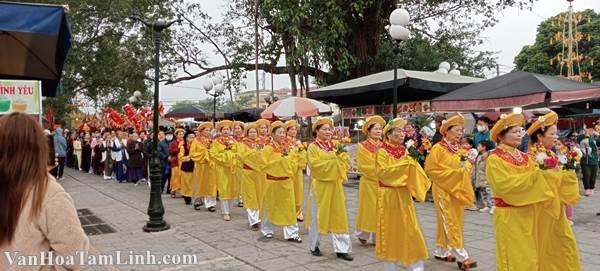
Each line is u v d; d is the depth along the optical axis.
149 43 23.78
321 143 6.67
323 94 14.30
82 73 26.58
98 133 20.97
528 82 9.62
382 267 6.05
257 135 9.00
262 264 6.25
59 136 17.89
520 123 4.42
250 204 8.66
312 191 6.65
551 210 4.27
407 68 21.70
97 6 25.28
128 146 16.27
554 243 4.45
